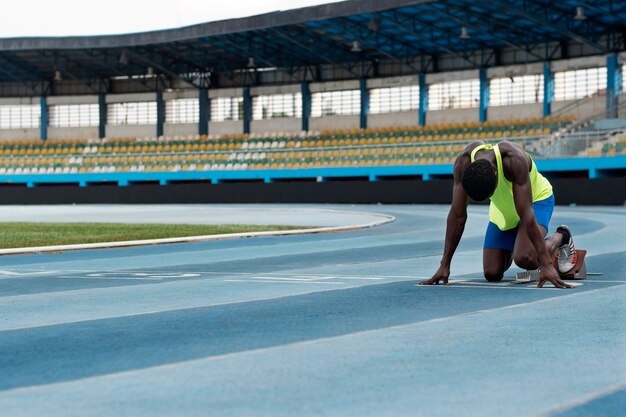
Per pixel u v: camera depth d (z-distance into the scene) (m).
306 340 7.61
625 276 13.05
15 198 77.75
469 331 8.00
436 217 40.38
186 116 82.50
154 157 79.31
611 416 4.97
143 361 6.74
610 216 37.62
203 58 76.62
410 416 4.98
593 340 7.46
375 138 72.38
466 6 57.00
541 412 5.05
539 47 65.75
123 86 84.06
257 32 67.69
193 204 68.88
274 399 5.42
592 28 59.69
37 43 74.62
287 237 26.09
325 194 67.19
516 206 11.23
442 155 65.44
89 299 11.13
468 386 5.74
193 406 5.27
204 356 6.91
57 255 19.86
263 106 79.69
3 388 5.83
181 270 15.66
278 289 12.06
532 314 9.07
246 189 70.00
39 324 8.88
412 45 68.19
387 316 9.09
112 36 72.94
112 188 74.62
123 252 20.64
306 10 61.41
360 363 6.54
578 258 12.55
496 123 66.62
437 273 12.17
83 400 5.46
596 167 55.78
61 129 85.88
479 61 68.94
